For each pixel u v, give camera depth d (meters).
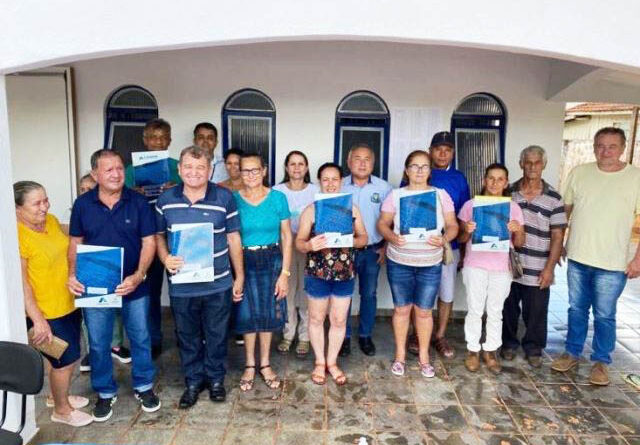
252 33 2.58
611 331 3.46
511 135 4.45
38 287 2.63
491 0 2.63
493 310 3.51
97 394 3.26
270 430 2.88
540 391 3.36
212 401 3.16
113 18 2.50
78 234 2.78
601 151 3.32
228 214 2.97
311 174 4.50
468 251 3.54
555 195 3.54
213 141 3.98
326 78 4.35
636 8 2.65
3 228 2.48
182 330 3.02
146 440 2.78
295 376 3.50
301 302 3.80
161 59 4.32
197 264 2.86
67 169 4.47
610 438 2.87
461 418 3.03
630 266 3.34
